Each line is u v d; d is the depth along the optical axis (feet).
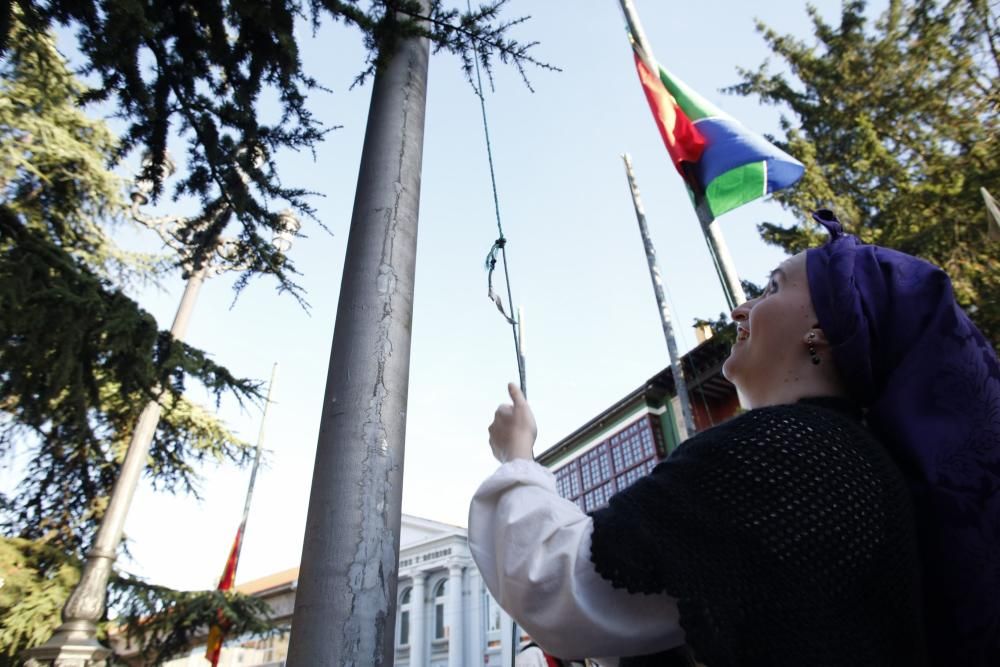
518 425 3.59
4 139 25.72
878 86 34.17
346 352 5.16
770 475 2.52
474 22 9.21
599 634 2.53
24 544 30.68
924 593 2.90
